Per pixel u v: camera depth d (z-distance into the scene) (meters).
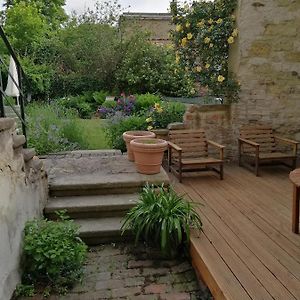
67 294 2.50
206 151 4.96
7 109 5.77
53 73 12.95
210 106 5.33
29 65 12.32
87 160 4.92
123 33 14.27
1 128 2.26
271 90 5.19
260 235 2.89
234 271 2.33
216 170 4.80
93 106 12.08
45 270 2.68
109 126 6.71
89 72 13.58
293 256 2.53
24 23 13.59
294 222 2.92
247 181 4.52
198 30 5.17
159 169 4.18
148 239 3.00
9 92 6.84
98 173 4.16
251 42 5.02
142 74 12.54
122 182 3.80
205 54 5.24
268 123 5.28
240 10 4.96
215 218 3.27
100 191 3.80
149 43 13.28
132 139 4.65
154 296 2.47
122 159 4.97
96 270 2.83
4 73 8.41
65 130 6.50
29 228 2.75
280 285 2.16
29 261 2.69
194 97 7.19
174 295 2.48
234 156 5.48
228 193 4.03
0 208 2.27
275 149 5.12
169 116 5.80
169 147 4.88
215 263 2.43
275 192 4.05
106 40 13.82
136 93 12.27
